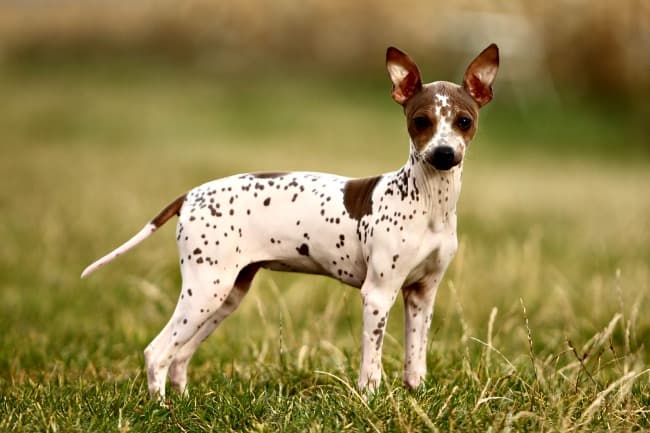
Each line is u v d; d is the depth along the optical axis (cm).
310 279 998
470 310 909
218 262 609
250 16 3484
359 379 596
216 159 2003
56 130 2533
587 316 873
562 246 1203
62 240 1226
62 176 1794
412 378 623
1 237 1244
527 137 2594
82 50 3800
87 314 940
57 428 545
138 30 3791
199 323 612
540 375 625
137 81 3372
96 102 2991
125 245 632
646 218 1331
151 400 598
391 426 538
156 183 1686
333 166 1878
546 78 2912
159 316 920
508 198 1577
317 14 3397
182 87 3278
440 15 3167
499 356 725
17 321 888
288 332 797
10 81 3356
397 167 1930
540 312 903
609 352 777
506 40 2945
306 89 3209
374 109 2970
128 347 800
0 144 2270
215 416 580
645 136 2598
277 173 629
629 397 576
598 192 1744
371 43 3316
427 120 563
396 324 895
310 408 580
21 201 1506
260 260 617
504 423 536
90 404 589
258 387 666
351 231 595
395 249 579
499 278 996
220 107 2961
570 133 2628
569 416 545
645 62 2827
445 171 575
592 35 2850
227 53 3509
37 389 626
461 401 575
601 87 2872
